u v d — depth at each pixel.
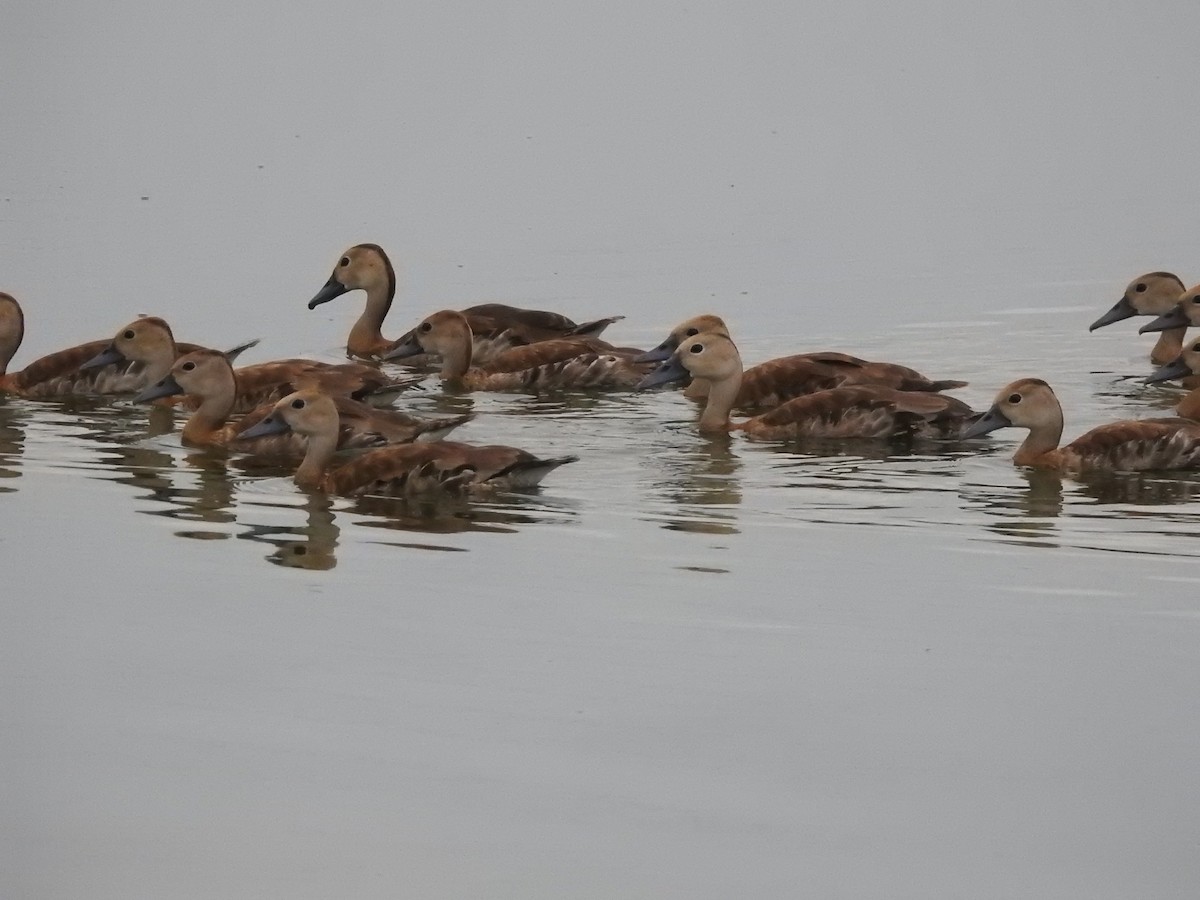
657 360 25.53
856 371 24.28
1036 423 21.66
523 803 13.80
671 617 17.09
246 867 12.95
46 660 16.20
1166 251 34.84
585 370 26.16
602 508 20.17
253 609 17.30
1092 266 33.84
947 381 24.27
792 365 24.55
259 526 19.64
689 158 42.78
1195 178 41.12
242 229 35.78
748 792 13.97
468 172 41.12
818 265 33.97
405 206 38.06
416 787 14.04
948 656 16.28
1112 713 15.20
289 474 21.69
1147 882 12.84
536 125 45.69
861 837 13.41
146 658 16.23
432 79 50.31
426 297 31.95
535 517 19.88
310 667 16.03
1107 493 20.67
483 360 27.44
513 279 33.03
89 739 14.78
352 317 30.78
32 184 38.88
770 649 16.41
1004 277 33.06
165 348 25.48
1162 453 21.38
